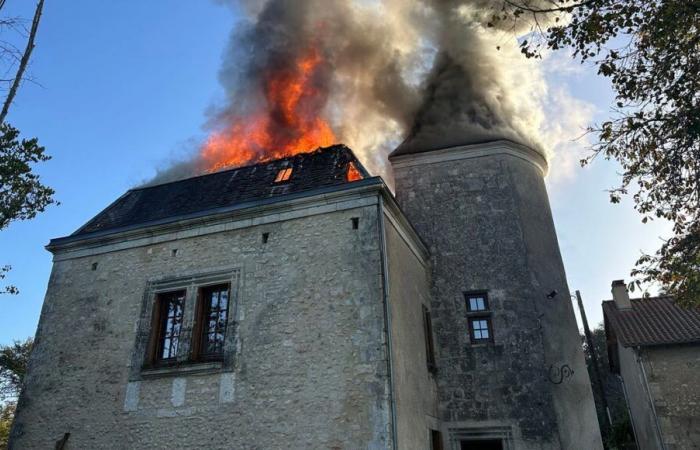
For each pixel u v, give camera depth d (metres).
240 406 8.25
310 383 8.01
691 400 12.38
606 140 7.51
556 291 11.35
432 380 10.09
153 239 10.44
